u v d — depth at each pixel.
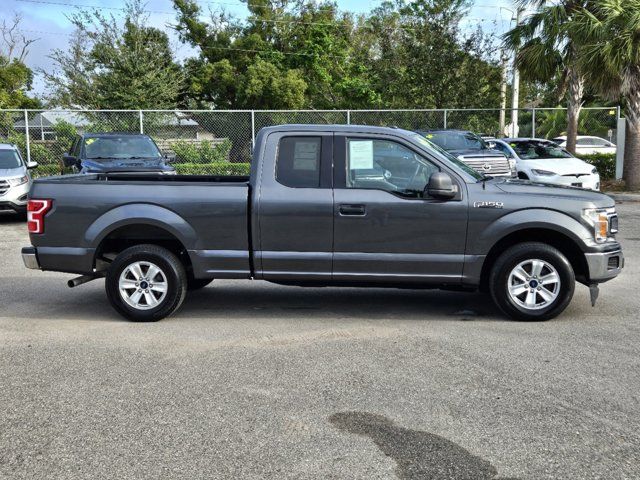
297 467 3.53
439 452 3.70
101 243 6.49
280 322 6.46
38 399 4.50
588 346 5.58
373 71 32.50
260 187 6.31
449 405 4.34
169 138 20.94
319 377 4.88
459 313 6.76
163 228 6.37
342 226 6.25
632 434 3.91
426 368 5.06
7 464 3.59
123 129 20.61
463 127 22.81
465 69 26.27
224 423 4.09
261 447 3.77
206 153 20.61
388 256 6.27
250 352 5.50
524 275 6.30
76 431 3.99
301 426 4.04
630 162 18.33
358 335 5.98
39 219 6.44
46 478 3.44
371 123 22.38
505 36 20.45
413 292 7.81
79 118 20.95
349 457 3.64
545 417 4.15
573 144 20.86
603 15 17.22
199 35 40.94
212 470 3.50
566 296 6.25
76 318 6.69
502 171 14.42
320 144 6.34
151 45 28.92
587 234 6.21
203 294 7.74
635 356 5.31
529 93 40.44
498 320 6.46
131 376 4.93
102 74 28.56
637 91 17.78
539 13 19.33
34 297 7.66
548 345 5.61
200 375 4.95
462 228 6.20
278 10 41.78
